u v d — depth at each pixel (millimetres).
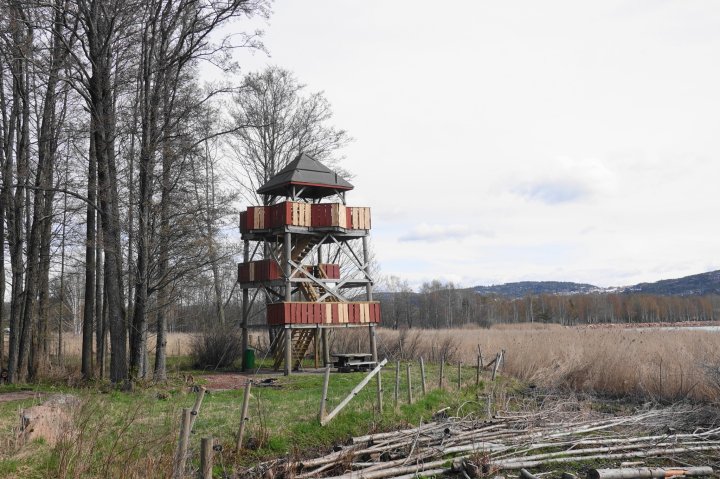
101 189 22641
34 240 24516
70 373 24812
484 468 11391
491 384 22281
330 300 31375
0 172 24391
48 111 25219
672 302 137125
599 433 15156
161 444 10453
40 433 11016
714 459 13281
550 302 135500
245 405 12258
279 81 39688
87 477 9281
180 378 23891
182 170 23688
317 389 20484
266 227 29000
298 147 40312
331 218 28828
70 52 21844
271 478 10469
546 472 11812
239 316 42031
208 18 23953
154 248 22750
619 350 25203
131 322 26000
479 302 134125
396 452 12172
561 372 24766
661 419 16812
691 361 21859
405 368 27969
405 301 101500
